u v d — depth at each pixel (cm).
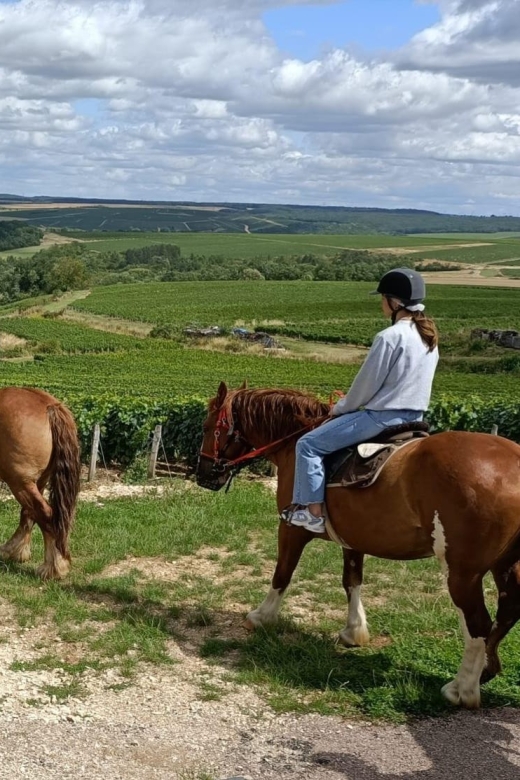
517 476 489
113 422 1556
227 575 764
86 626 622
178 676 544
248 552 838
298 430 614
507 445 509
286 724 482
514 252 19962
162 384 4019
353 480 537
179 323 7525
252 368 5166
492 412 1817
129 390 3506
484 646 499
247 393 652
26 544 789
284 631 626
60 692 509
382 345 527
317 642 602
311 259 17762
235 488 1187
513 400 2245
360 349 6225
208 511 999
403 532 523
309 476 557
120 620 633
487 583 762
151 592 695
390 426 538
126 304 9531
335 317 8012
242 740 461
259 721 485
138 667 554
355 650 597
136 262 18175
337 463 557
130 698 509
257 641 595
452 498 489
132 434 1554
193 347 6341
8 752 437
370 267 15000
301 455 561
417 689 520
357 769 432
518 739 469
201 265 16862
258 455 638
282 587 623
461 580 496
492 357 5350
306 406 620
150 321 7981
